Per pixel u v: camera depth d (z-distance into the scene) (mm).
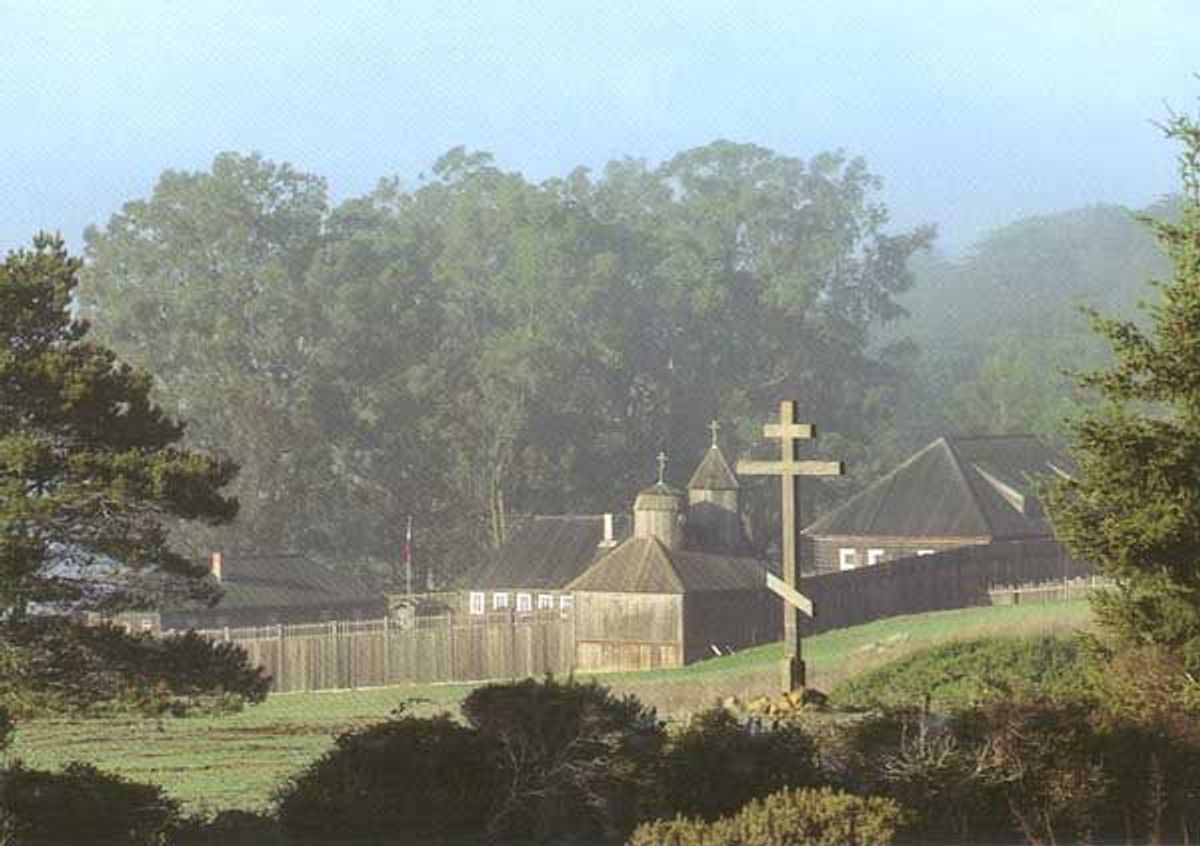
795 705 79875
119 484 69062
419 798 62750
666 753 61562
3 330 73000
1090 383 69125
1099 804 58719
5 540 68375
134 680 71312
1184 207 69375
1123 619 68500
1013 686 70000
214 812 74375
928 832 58125
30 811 63500
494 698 63719
